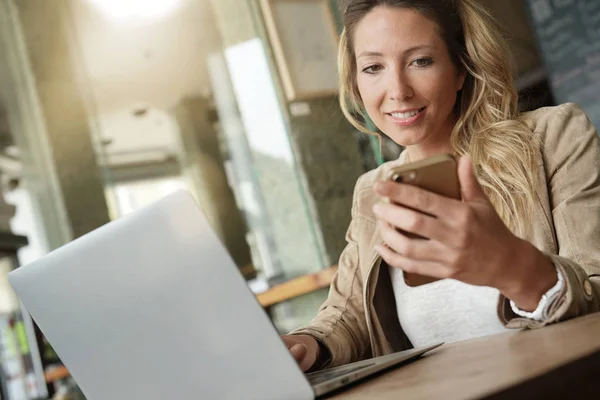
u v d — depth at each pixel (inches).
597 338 22.8
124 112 193.3
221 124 162.4
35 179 176.7
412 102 48.4
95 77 184.7
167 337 28.2
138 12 171.0
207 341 27.5
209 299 27.2
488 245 26.0
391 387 26.0
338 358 43.8
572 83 161.9
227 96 162.2
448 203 25.0
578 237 38.9
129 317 28.8
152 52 179.5
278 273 151.1
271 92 142.8
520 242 27.9
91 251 29.2
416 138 49.4
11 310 159.9
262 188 151.8
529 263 28.4
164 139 199.8
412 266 26.6
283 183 145.9
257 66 144.5
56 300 30.1
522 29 168.9
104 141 189.8
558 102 164.1
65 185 173.5
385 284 49.6
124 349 29.1
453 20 48.4
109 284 28.9
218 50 166.2
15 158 177.2
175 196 27.5
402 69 48.1
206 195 190.7
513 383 19.0
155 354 28.6
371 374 30.8
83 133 177.8
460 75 50.6
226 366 27.4
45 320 30.6
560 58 163.8
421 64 48.2
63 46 177.6
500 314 33.8
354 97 58.8
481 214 25.5
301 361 39.9
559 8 161.3
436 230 25.2
